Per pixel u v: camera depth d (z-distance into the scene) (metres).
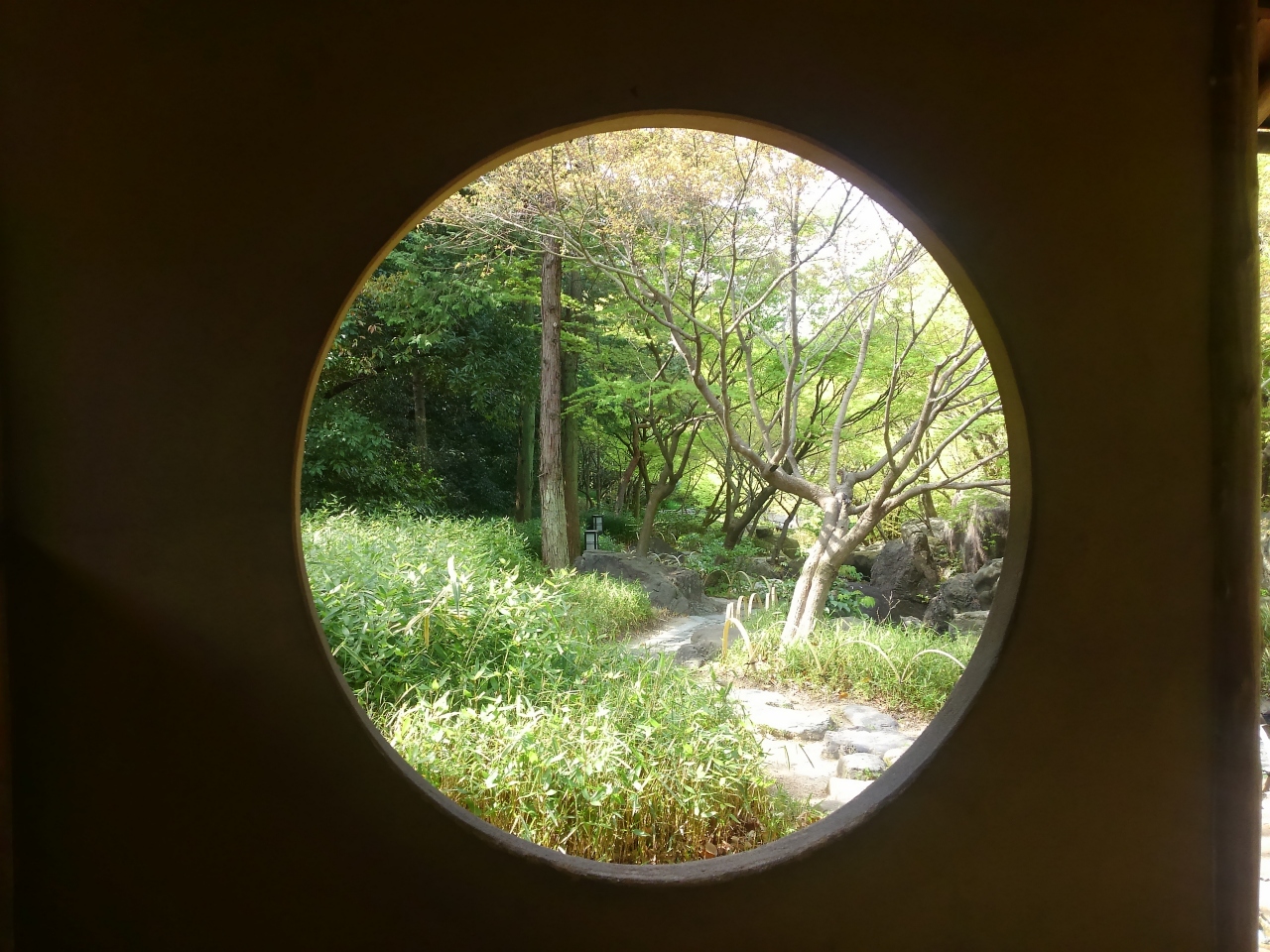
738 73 1.55
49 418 1.49
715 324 8.31
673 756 2.81
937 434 9.66
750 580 9.73
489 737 2.79
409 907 1.53
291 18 1.51
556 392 8.43
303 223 1.52
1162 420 1.60
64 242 1.49
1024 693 1.59
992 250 1.58
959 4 1.58
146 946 1.52
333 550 4.65
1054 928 1.60
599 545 10.36
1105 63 1.60
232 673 1.52
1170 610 1.60
